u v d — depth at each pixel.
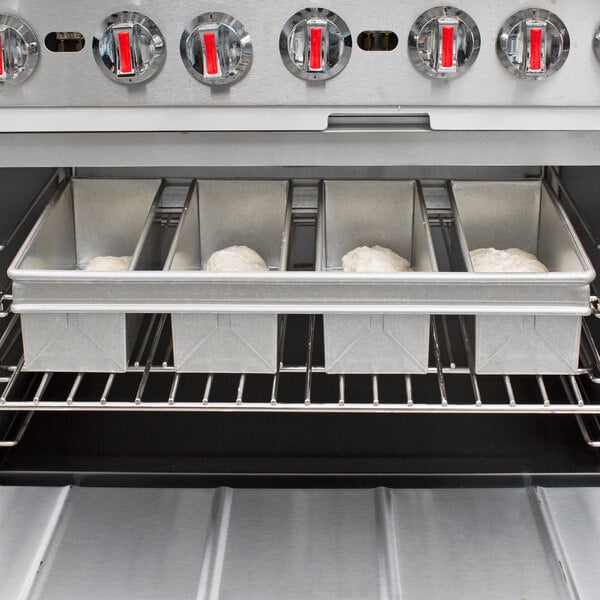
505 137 1.14
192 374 1.61
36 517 1.33
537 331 1.17
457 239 1.40
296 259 1.61
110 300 1.16
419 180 1.42
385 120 1.13
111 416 1.56
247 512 1.34
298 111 1.11
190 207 1.37
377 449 1.49
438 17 1.05
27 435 1.51
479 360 1.19
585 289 1.13
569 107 1.10
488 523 1.31
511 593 1.19
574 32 1.06
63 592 1.19
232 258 1.34
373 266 1.31
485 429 1.52
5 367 1.35
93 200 1.46
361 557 1.25
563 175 1.54
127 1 1.05
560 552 1.25
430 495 1.37
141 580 1.21
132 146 1.15
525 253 1.36
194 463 1.47
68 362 1.21
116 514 1.34
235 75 1.08
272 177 1.55
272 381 1.60
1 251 1.37
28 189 1.46
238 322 1.18
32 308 1.16
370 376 1.60
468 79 1.09
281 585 1.20
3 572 1.22
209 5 1.05
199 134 1.14
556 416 1.54
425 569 1.23
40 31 1.07
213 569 1.23
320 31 1.05
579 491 1.36
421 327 1.17
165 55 1.08
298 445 1.50
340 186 1.41
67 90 1.10
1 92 1.10
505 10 1.05
